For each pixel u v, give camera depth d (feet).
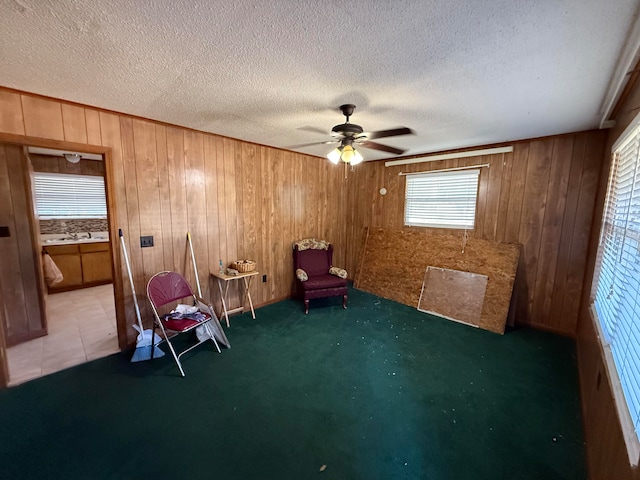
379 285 14.74
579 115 7.95
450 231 13.01
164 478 4.86
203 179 10.38
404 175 14.44
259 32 4.34
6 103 6.58
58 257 14.89
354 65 5.35
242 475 4.93
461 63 5.24
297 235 14.23
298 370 8.07
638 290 4.20
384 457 5.33
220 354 8.87
